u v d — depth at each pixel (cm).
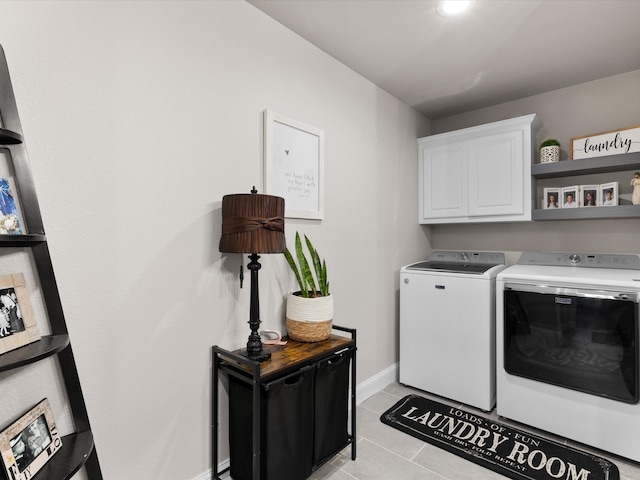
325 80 218
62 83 116
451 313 248
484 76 250
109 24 127
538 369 208
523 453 188
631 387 180
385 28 194
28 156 107
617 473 172
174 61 145
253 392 135
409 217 300
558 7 176
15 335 99
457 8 177
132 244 133
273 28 186
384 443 199
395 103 284
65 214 117
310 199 204
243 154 171
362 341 250
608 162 227
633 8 177
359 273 246
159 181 140
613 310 185
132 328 133
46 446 104
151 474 139
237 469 155
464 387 242
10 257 106
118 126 129
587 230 262
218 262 160
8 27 106
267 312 185
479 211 277
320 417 166
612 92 250
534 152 268
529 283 213
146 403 137
